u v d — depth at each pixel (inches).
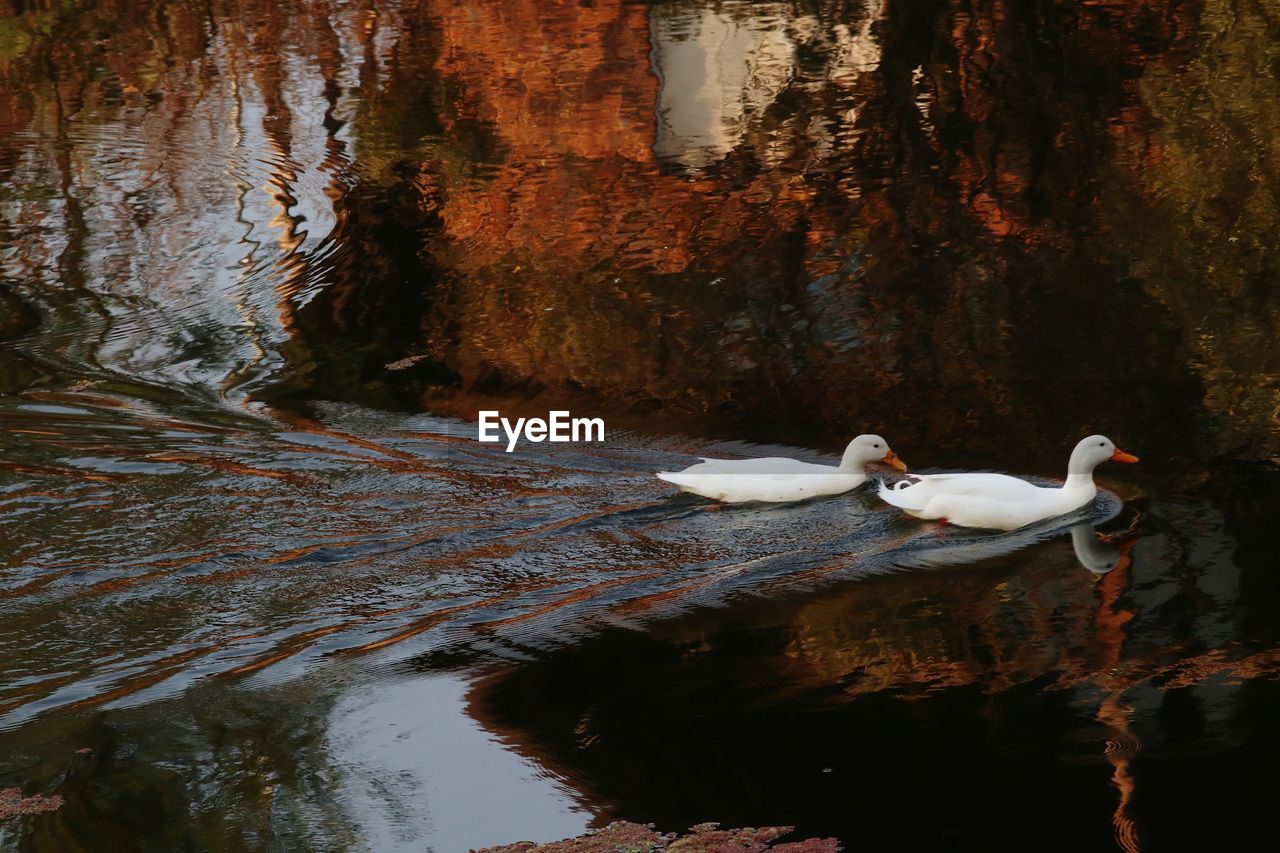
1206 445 426.9
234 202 693.3
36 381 507.5
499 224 663.8
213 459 436.8
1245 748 265.4
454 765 274.5
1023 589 343.9
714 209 669.9
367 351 534.6
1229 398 460.1
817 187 690.2
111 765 278.8
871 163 716.0
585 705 297.1
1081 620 324.2
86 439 454.6
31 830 257.1
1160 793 252.8
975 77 828.0
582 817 256.7
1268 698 282.5
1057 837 240.4
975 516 387.2
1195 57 828.6
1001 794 255.0
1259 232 603.5
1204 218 624.1
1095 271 576.4
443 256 626.8
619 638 328.5
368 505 407.2
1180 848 237.6
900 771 263.7
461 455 443.8
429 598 351.9
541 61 900.6
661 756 274.4
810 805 254.8
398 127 796.6
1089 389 474.3
